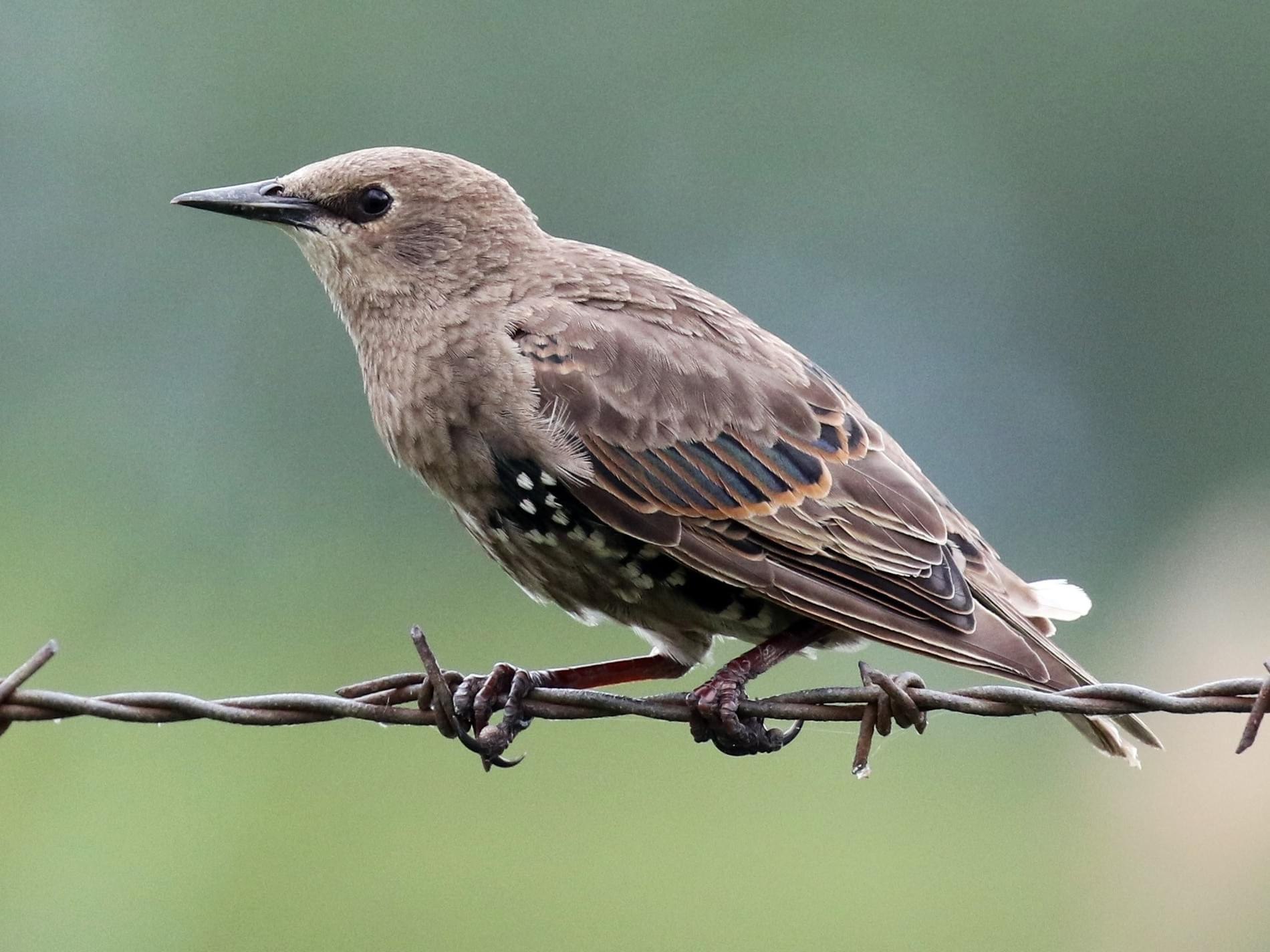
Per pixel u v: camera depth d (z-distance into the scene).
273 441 19.58
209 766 12.71
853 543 8.29
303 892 12.41
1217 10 24.03
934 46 24.47
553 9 22.22
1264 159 24.28
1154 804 13.76
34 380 20.38
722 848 13.84
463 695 7.60
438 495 8.81
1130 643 19.98
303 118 21.47
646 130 23.17
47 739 11.37
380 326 8.91
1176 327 25.58
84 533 14.05
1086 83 24.56
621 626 8.96
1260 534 23.95
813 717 7.34
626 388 8.33
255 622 16.27
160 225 20.95
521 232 8.98
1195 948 13.35
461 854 13.20
